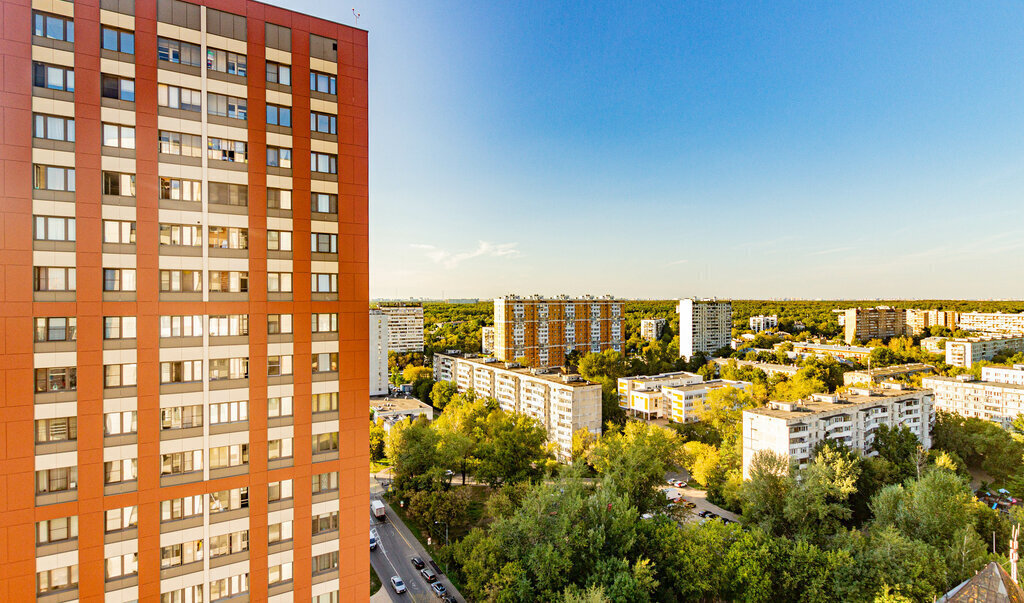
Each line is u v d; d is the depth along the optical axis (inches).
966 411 5487.2
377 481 4333.2
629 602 2197.3
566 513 2566.4
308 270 1700.3
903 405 4138.8
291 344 1675.7
